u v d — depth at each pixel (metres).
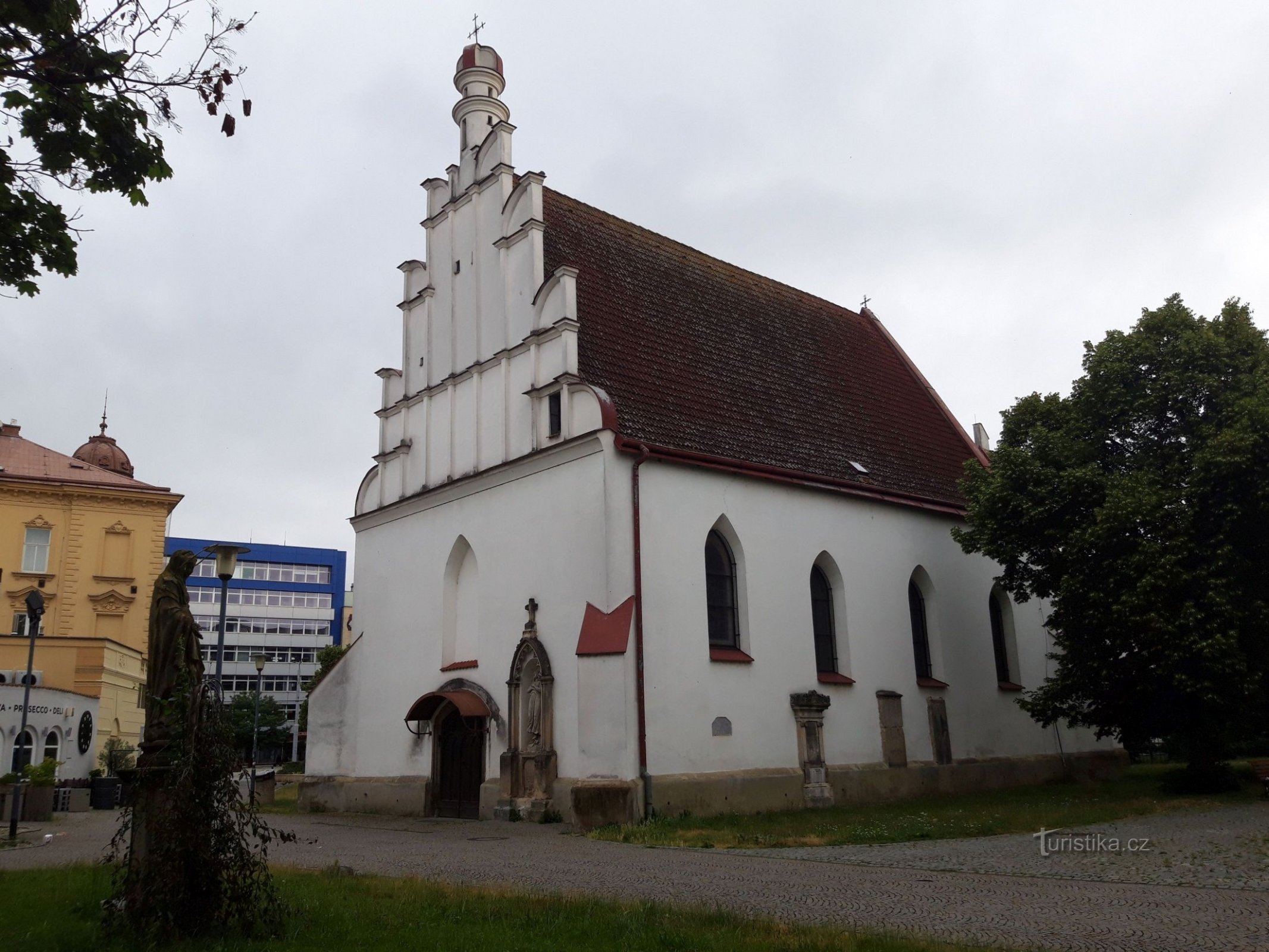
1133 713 24.70
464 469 25.92
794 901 10.79
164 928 8.24
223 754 8.91
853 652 26.00
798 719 23.88
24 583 49.16
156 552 51.97
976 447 35.06
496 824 21.55
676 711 21.33
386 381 29.33
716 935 8.38
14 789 19.20
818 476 26.28
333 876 12.26
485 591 24.38
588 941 8.28
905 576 28.25
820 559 26.19
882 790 25.38
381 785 26.23
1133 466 24.05
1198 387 23.20
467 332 26.84
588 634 20.98
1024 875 12.55
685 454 23.03
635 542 21.56
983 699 29.34
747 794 22.11
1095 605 23.11
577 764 20.91
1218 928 8.95
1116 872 12.53
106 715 43.62
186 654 9.04
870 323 38.38
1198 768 24.30
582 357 23.92
